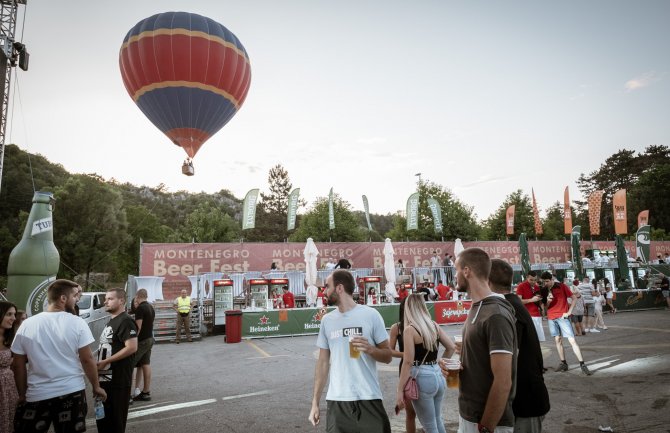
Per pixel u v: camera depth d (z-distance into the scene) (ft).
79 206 154.81
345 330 10.85
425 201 142.61
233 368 30.91
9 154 208.13
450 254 93.15
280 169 255.50
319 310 51.75
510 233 106.52
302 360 33.40
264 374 28.35
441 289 60.29
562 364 26.30
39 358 11.16
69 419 11.22
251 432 16.87
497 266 10.60
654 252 118.32
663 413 17.62
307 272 60.08
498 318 7.72
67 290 12.24
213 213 176.86
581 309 42.60
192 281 69.21
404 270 78.79
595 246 109.29
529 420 8.96
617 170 262.06
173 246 75.82
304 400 21.57
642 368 25.98
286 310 50.31
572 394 21.06
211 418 18.84
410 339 12.55
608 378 23.97
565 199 99.55
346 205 158.10
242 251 79.10
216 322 54.08
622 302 67.72
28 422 10.87
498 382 7.29
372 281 63.87
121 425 13.92
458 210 141.38
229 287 55.57
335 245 85.61
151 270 74.43
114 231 162.71
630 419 17.08
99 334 38.55
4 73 52.13
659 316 57.47
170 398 22.56
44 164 249.96
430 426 12.72
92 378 12.16
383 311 55.01
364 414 10.30
